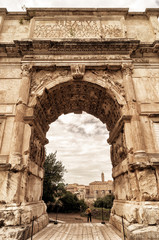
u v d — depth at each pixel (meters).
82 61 11.04
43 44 10.87
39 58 11.01
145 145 9.09
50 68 10.97
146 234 6.56
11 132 9.20
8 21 12.82
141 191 7.77
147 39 12.37
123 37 11.98
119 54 11.30
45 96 10.79
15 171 8.02
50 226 10.41
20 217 7.23
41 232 8.70
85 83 11.04
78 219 24.39
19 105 9.52
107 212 26.52
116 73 11.19
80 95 12.66
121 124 9.88
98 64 10.97
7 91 10.36
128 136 9.17
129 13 13.05
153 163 8.01
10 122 9.47
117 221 9.43
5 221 6.98
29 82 10.45
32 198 9.43
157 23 12.73
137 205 7.64
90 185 71.69
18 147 8.52
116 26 12.55
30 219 7.59
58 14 12.78
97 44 11.08
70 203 32.75
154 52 11.62
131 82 10.49
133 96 10.05
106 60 11.08
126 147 9.10
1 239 6.27
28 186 8.71
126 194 9.11
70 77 10.91
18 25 12.66
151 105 10.10
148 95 10.41
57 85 10.77
